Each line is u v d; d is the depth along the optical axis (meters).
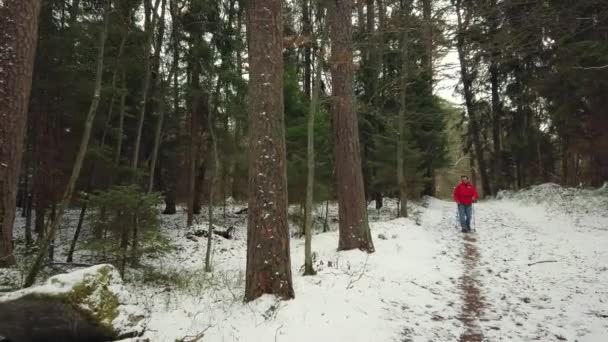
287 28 8.11
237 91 13.61
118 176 10.52
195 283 6.94
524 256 8.69
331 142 14.46
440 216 16.44
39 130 10.77
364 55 15.49
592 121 15.01
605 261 7.75
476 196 12.15
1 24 6.09
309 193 6.87
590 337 4.62
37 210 11.24
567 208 15.34
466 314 5.48
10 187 6.14
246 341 4.30
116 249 6.95
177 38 13.00
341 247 8.72
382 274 6.99
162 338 4.34
